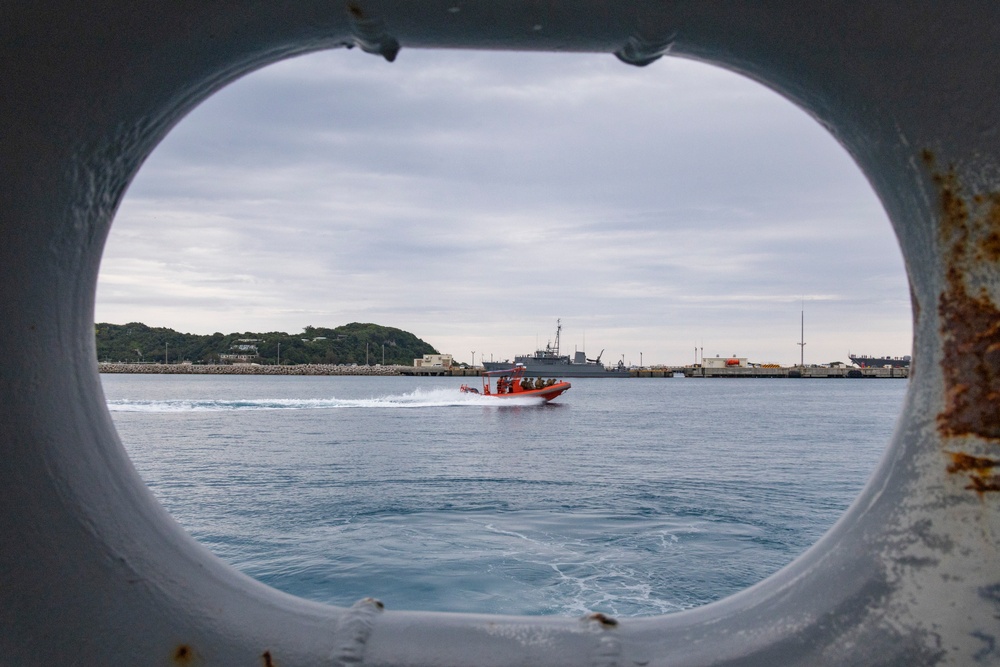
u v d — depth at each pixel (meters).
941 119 1.09
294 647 1.19
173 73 1.17
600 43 1.20
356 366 186.00
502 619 1.26
